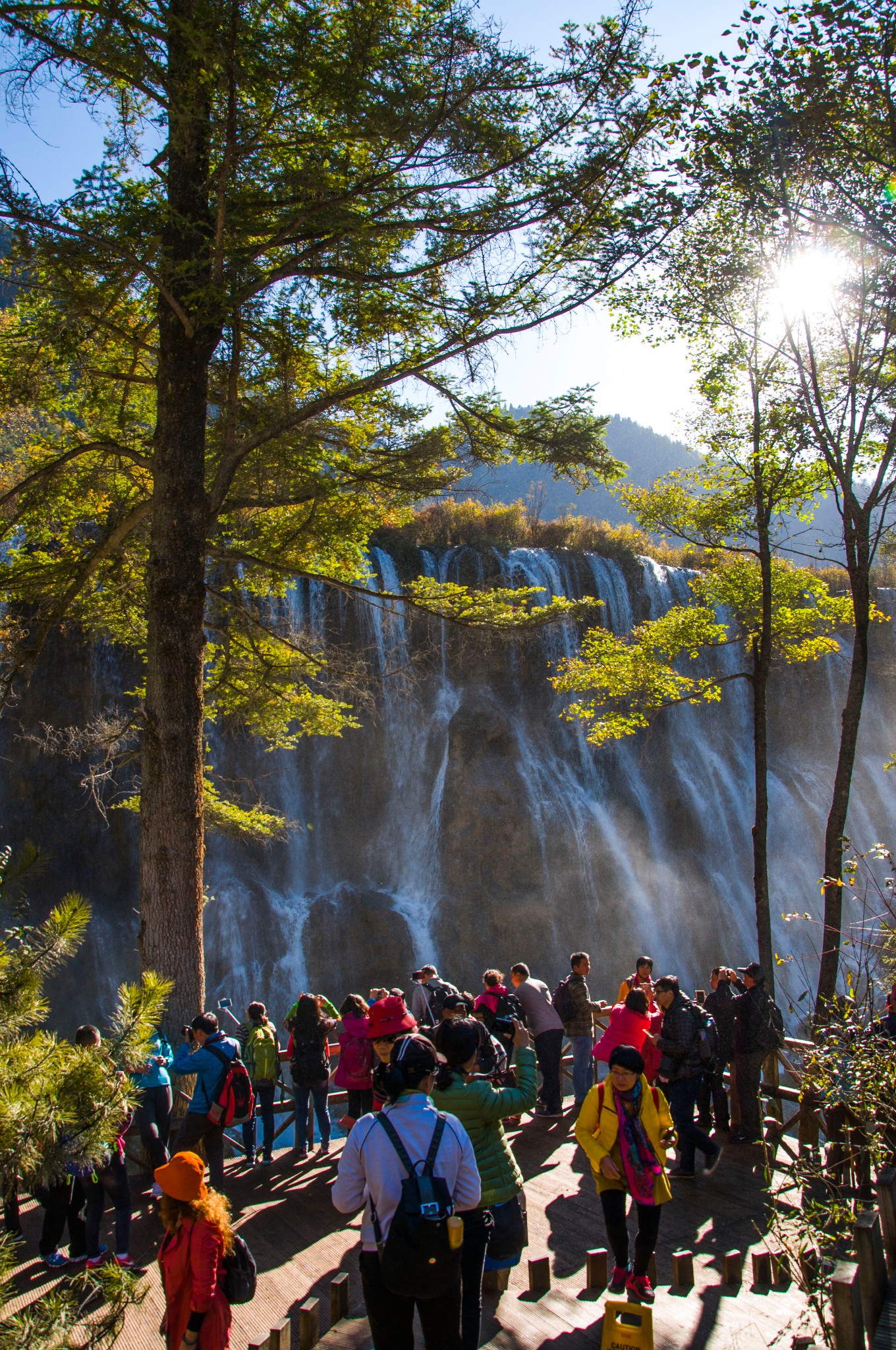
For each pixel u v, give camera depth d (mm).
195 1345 4352
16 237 8555
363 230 8992
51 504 11961
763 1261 5797
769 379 11914
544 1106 9250
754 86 8625
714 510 13031
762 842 12172
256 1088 8727
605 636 14117
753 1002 8336
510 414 10930
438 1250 3549
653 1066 6402
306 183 8812
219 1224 4422
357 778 29906
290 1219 7309
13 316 10430
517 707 31672
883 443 11258
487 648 11953
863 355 10383
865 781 36312
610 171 9039
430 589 11766
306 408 10180
